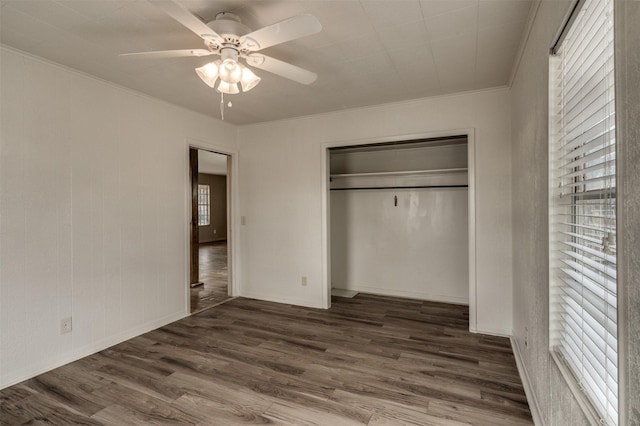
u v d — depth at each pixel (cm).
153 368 252
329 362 261
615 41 87
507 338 306
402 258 459
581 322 127
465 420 190
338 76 281
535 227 190
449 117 328
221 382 232
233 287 452
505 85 303
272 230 429
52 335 251
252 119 414
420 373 243
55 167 254
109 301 292
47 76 249
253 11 188
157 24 202
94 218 280
